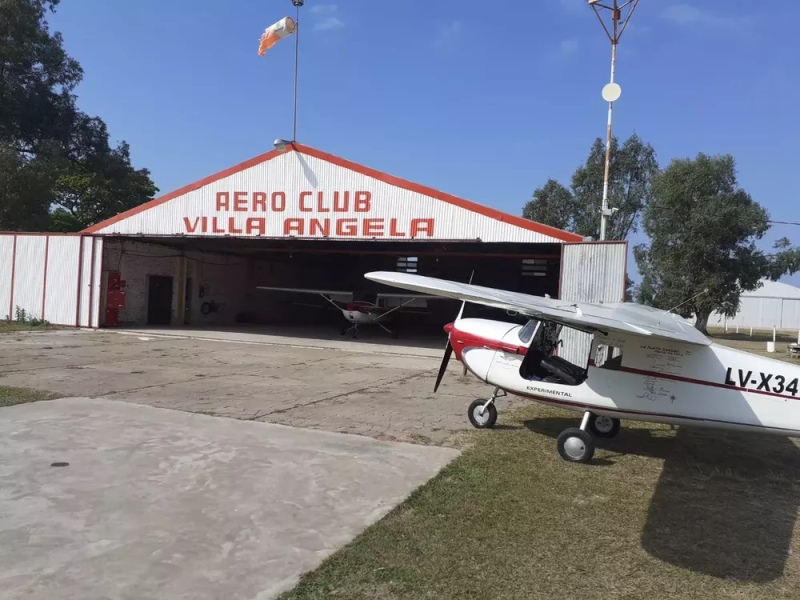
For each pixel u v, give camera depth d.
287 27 17.19
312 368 12.25
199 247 22.72
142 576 3.21
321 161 16.30
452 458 5.82
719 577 3.56
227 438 6.18
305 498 4.52
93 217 41.28
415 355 15.43
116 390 8.81
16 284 20.30
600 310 6.03
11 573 3.19
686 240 32.66
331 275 33.28
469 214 14.48
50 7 35.12
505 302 5.26
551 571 3.54
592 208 39.22
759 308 53.97
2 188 29.77
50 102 35.41
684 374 6.03
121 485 4.65
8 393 8.18
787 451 6.86
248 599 3.01
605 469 5.79
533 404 8.96
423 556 3.65
